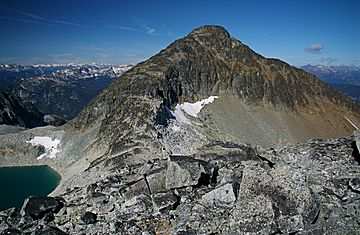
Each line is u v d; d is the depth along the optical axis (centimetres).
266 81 18875
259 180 1905
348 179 2228
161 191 2280
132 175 3138
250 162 2658
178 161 2391
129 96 14638
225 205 2008
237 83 18412
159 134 12262
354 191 2080
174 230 1898
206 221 1895
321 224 1792
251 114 17188
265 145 15338
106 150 12375
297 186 1869
